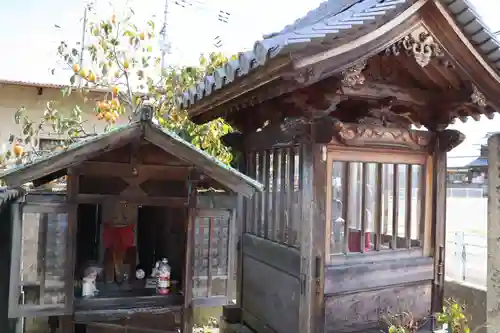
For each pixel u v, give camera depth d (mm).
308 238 3396
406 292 3875
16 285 2990
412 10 2910
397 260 3803
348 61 2852
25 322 3814
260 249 4305
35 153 5828
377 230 3748
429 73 3611
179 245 3758
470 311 5324
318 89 3186
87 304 3293
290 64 2510
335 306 3482
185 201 3449
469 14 2998
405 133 3811
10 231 3354
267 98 3301
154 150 3367
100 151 3066
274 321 3977
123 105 7410
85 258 3777
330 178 3471
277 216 4047
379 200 3730
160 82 6969
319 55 2625
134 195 3324
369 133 3594
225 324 4754
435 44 3166
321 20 3572
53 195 3258
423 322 3924
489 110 3857
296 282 3592
